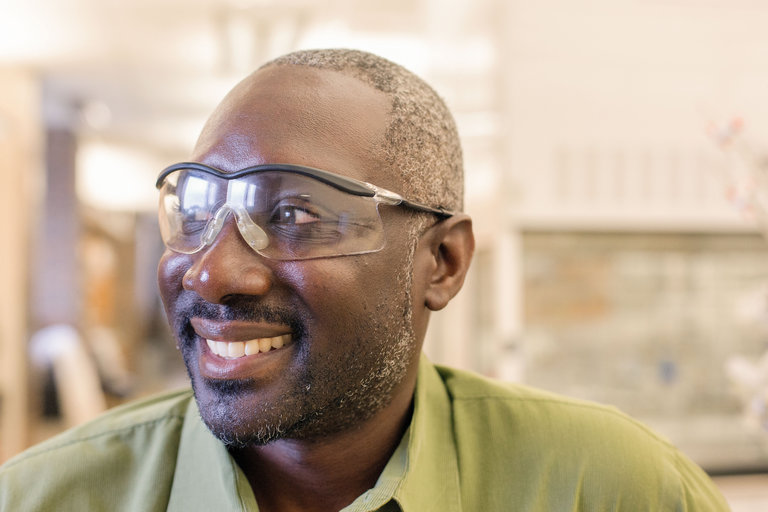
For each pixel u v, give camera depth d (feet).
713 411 7.90
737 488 7.65
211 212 2.23
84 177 18.88
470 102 8.05
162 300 2.43
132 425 2.82
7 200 13.51
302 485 2.51
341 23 9.89
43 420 14.99
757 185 4.49
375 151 2.30
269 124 2.21
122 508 2.61
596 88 7.95
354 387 2.26
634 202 7.98
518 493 2.63
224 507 2.42
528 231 7.87
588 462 2.63
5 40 12.02
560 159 7.92
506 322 7.72
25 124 13.55
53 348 15.48
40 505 2.54
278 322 2.16
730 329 8.02
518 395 2.89
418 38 8.71
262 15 10.12
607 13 7.84
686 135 7.96
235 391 2.17
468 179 7.82
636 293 8.00
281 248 2.15
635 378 7.95
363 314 2.22
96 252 21.03
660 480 2.65
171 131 17.42
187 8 10.40
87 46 12.28
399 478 2.40
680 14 7.74
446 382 3.00
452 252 2.66
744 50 7.80
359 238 2.21
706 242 8.06
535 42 7.92
